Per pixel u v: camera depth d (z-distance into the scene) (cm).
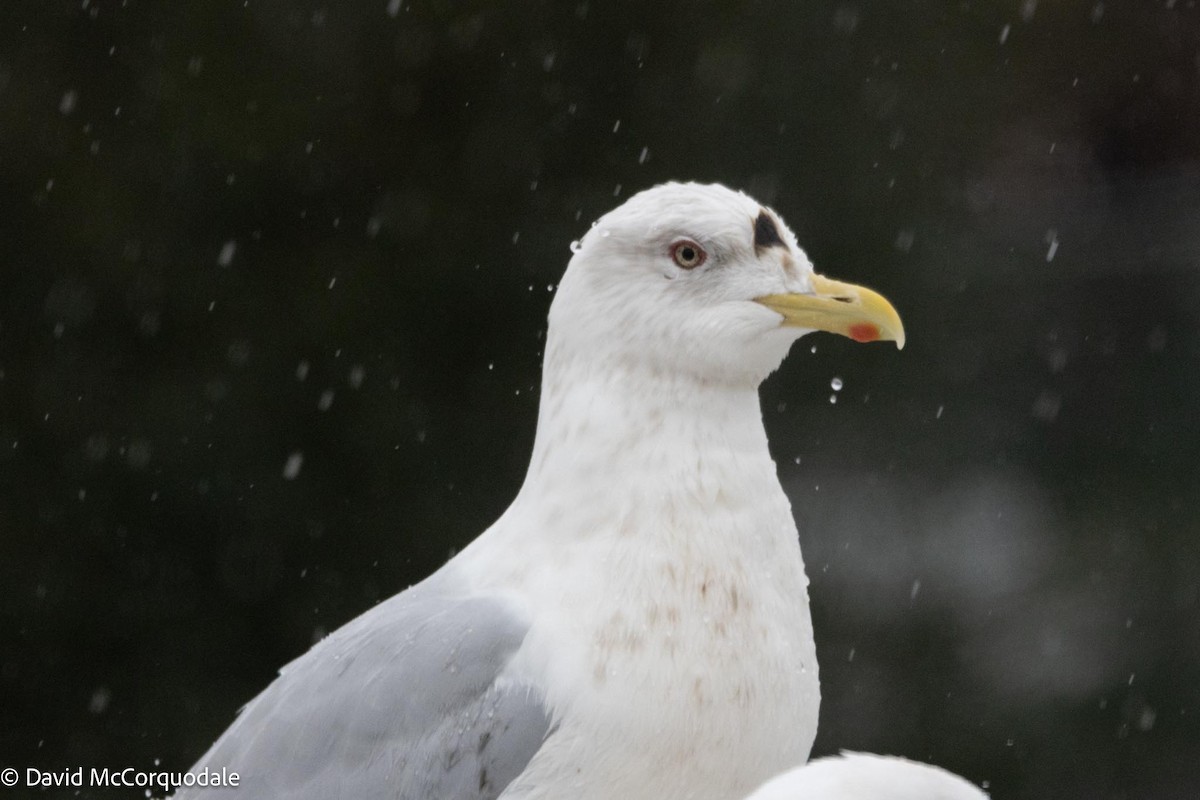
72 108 1417
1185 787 1367
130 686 1329
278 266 1422
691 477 589
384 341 1409
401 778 570
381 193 1447
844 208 1540
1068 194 1914
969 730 1418
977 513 1548
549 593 582
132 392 1378
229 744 604
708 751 568
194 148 1423
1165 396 1675
